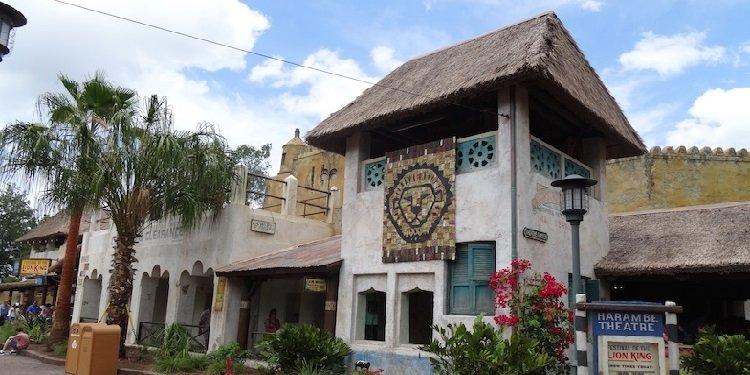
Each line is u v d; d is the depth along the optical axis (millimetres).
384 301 13148
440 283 10906
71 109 16281
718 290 13117
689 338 13094
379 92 13867
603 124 11898
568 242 11648
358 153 13359
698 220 13148
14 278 46344
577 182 8750
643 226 13898
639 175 22141
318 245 17062
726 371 8586
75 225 19359
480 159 11016
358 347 12055
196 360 14148
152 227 20781
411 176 11891
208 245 17875
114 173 15312
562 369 9352
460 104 11180
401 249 11695
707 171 21422
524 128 10766
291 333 11953
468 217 10805
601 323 7156
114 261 15836
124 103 16297
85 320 24016
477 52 12633
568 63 11766
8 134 15250
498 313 9953
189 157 15578
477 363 8508
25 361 16641
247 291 16078
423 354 10852
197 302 19203
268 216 18062
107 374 13172
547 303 9484
